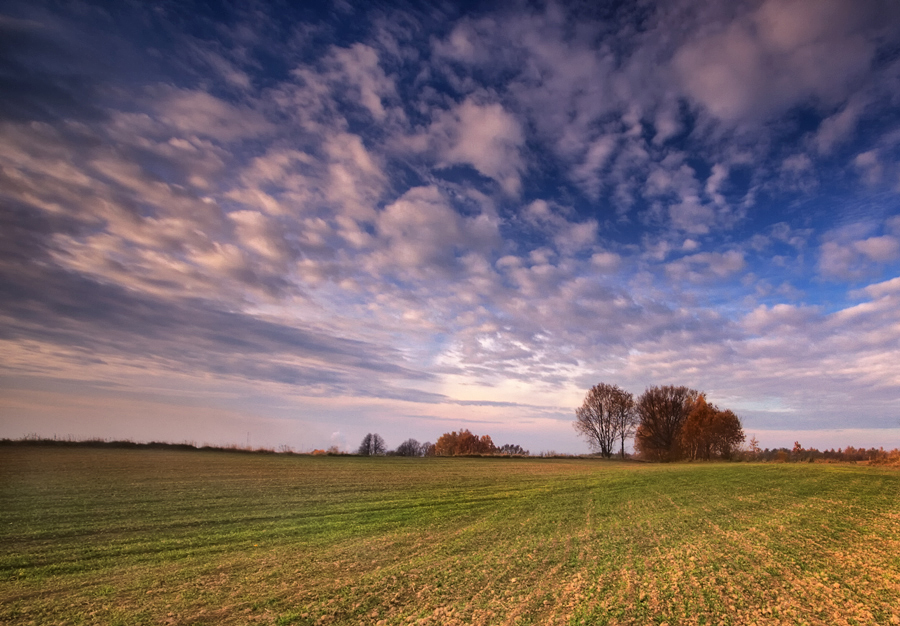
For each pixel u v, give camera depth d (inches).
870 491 1042.7
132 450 2042.3
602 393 3934.5
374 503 931.3
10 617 358.0
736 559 490.6
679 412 3408.0
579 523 737.0
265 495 987.3
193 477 1225.4
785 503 877.2
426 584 436.5
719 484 1206.3
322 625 345.4
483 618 355.3
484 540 621.3
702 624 329.4
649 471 1716.3
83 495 890.7
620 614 353.1
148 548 561.3
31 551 533.6
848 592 385.7
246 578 455.8
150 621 351.9
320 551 561.9
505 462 2407.7
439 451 4566.9
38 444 1969.7
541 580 444.8
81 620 353.1
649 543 586.9
